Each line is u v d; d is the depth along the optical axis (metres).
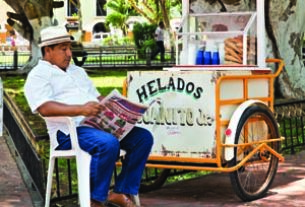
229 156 6.00
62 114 5.31
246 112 6.11
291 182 7.20
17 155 8.55
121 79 19.53
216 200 6.42
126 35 35.91
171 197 6.60
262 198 6.46
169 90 6.20
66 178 7.68
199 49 7.36
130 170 5.69
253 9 9.81
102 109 5.32
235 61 7.15
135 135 5.68
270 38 12.63
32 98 5.40
